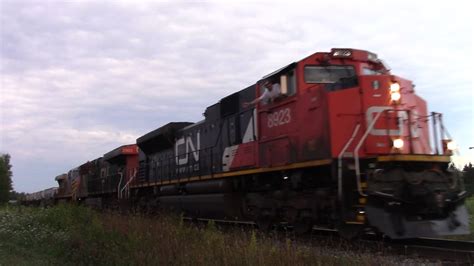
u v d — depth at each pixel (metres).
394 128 11.17
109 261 8.83
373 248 9.92
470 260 8.27
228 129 17.00
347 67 13.11
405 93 11.77
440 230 10.41
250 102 15.48
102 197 34.78
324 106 11.50
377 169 10.44
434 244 11.16
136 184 27.48
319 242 11.09
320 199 11.75
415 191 10.25
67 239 12.36
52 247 12.11
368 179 10.41
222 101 17.67
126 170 29.73
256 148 14.81
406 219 10.23
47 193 57.25
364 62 13.34
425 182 10.47
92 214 17.06
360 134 11.27
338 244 10.21
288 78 13.26
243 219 16.59
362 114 11.41
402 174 10.41
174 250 8.19
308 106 12.22
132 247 9.05
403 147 11.00
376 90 11.47
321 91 11.70
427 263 8.05
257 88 14.99
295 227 12.88
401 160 10.49
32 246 12.95
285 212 13.40
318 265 6.77
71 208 17.91
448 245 10.86
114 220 13.40
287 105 13.24
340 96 11.44
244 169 15.50
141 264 7.93
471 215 18.53
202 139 19.44
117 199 30.25
